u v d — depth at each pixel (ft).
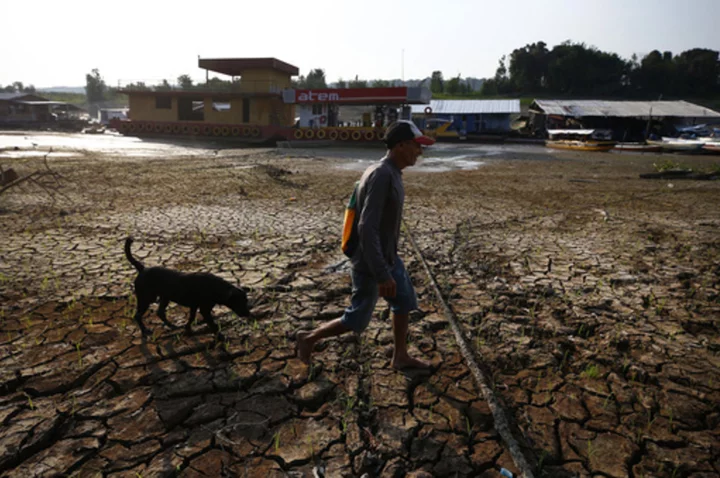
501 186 46.14
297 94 99.81
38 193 33.42
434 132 135.85
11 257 18.06
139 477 7.29
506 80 306.55
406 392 9.85
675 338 12.69
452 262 19.57
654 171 63.21
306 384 10.07
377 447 8.17
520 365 11.26
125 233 22.57
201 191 37.40
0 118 163.94
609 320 13.82
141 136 120.47
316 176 50.26
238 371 10.42
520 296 15.71
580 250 21.63
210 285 11.11
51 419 8.57
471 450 8.20
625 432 8.77
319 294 15.14
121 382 9.84
